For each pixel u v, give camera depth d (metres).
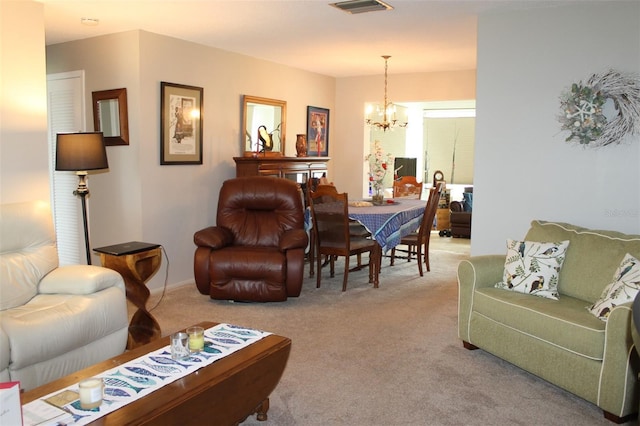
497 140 4.19
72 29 4.77
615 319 2.53
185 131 5.25
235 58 5.80
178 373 2.17
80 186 4.07
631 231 3.77
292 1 3.84
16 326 2.62
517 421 2.61
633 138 3.71
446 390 2.94
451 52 5.66
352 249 5.08
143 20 4.43
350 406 2.74
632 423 2.59
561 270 3.39
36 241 3.37
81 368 2.95
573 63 3.87
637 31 3.65
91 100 5.19
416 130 10.38
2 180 3.63
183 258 5.36
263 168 5.62
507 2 3.80
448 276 5.73
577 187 3.93
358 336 3.80
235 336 2.61
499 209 4.22
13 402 1.62
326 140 7.52
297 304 4.61
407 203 6.10
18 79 3.70
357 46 5.42
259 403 2.40
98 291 3.20
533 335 2.99
